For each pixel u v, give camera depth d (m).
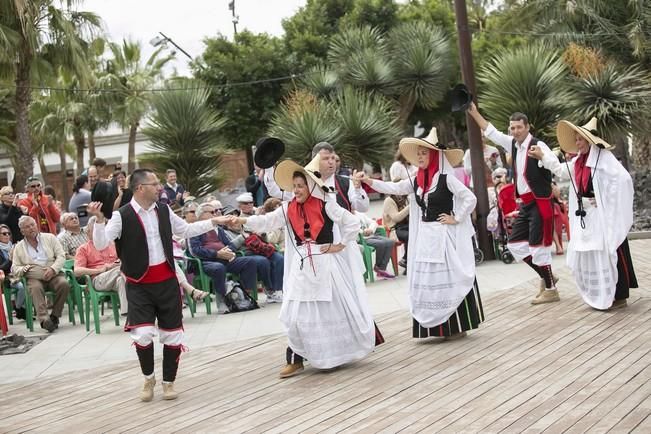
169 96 19.23
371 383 6.45
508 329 7.80
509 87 15.01
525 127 8.68
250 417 5.88
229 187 25.94
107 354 8.50
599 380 5.92
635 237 13.16
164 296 6.50
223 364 7.58
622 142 17.97
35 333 9.96
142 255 6.41
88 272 9.78
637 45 15.91
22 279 10.16
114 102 28.41
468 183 12.55
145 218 6.46
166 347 6.55
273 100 27.77
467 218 7.55
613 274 8.09
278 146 7.03
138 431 5.80
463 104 8.92
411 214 7.70
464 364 6.73
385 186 7.56
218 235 10.63
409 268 7.67
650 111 14.55
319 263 6.81
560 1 18.30
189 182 18.98
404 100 22.41
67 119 29.09
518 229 8.87
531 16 19.67
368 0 29.84
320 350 6.81
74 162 35.16
